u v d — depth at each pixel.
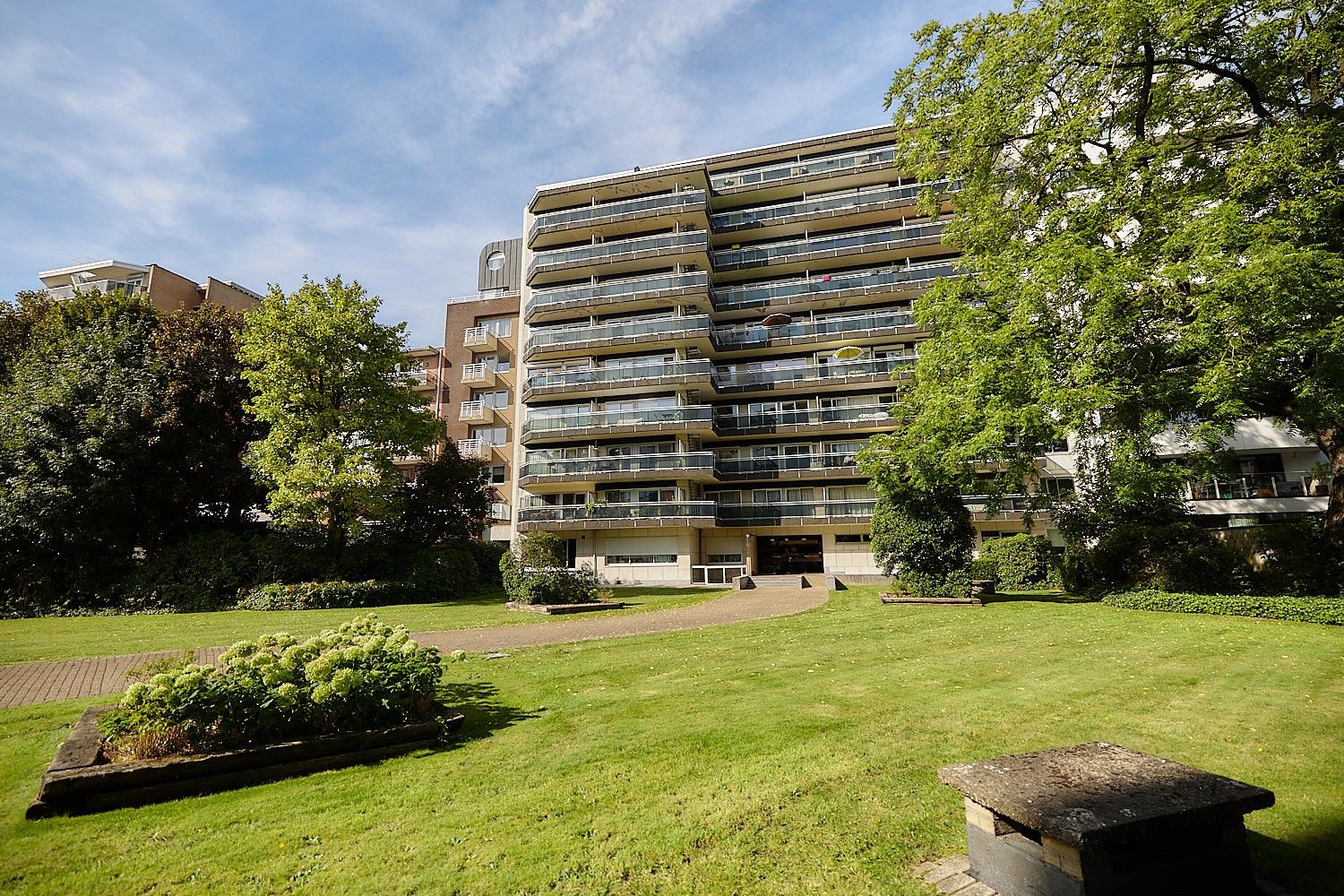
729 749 5.75
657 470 30.42
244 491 23.94
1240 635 11.12
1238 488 28.89
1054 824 2.84
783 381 32.47
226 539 22.41
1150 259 13.09
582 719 6.98
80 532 19.94
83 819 4.57
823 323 32.59
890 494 18.28
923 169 18.61
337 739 5.72
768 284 34.16
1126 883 2.88
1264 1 13.22
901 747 5.65
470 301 40.78
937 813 4.34
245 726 5.54
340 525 23.28
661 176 35.56
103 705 7.68
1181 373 13.29
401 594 22.20
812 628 13.39
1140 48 14.87
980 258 16.73
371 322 23.59
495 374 39.00
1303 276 10.71
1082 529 19.55
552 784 5.08
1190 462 13.64
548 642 12.42
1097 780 3.36
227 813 4.65
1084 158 15.85
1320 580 14.43
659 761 5.52
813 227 35.41
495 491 36.31
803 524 30.66
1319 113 13.74
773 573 34.19
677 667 9.73
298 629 14.89
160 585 20.44
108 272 42.59
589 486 32.34
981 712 6.71
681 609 18.00
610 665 9.92
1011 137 16.69
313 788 5.11
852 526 30.27
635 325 32.72
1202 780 3.33
